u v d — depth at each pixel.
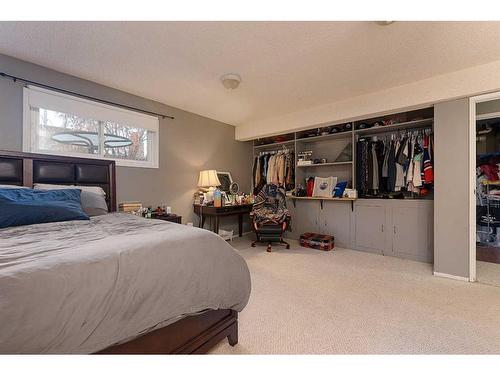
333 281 2.38
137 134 3.25
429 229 3.00
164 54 2.16
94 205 2.25
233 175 4.62
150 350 1.03
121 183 3.00
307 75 2.55
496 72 2.23
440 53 2.11
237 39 1.93
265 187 4.10
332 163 3.87
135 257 0.98
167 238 1.18
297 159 4.23
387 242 3.33
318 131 4.13
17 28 1.80
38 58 2.25
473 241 2.40
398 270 2.72
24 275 0.73
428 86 2.62
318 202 4.05
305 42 1.96
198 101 3.37
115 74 2.56
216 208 3.55
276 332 1.54
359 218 3.60
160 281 1.02
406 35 1.86
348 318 1.71
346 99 3.26
